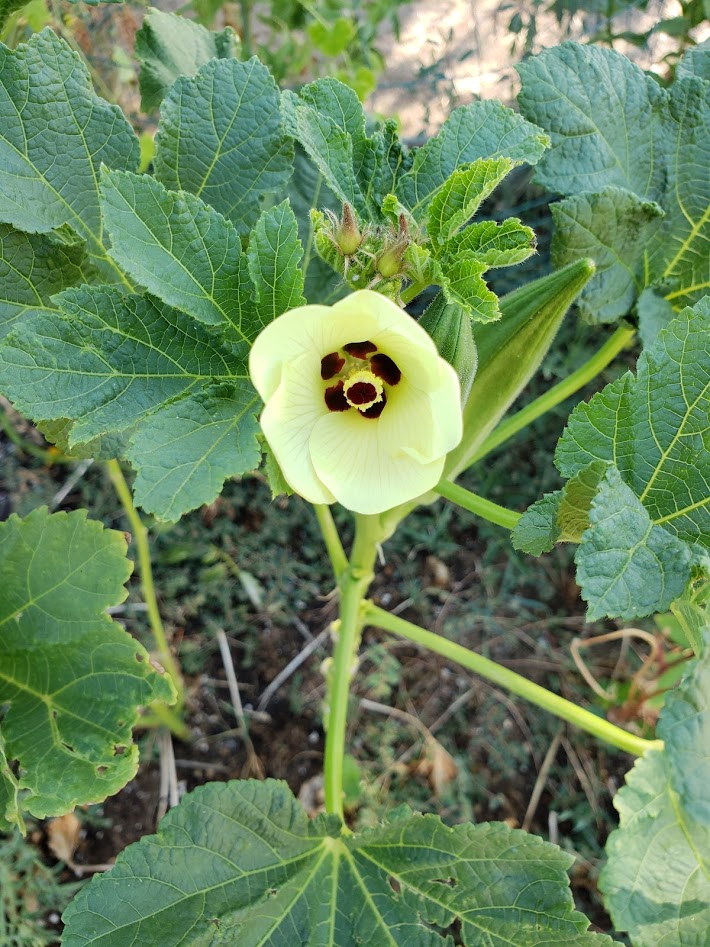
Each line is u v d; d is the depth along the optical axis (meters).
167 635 0.48
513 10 0.60
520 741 0.47
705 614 0.21
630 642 0.49
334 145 0.23
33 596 0.28
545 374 0.52
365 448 0.20
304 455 0.19
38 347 0.21
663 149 0.30
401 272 0.21
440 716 0.48
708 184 0.30
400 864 0.26
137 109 0.55
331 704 0.31
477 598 0.51
